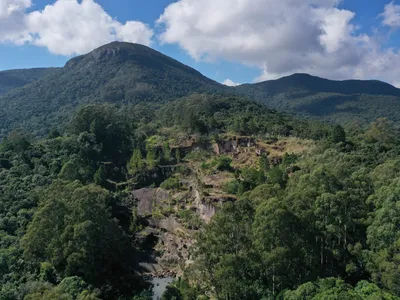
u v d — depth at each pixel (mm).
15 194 90125
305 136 134750
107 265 79188
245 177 98000
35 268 67188
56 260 65875
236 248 55625
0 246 71125
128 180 123438
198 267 56500
